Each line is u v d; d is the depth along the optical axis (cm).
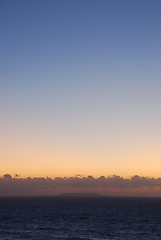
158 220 10162
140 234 6988
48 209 15338
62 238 6212
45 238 6166
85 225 8475
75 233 6956
